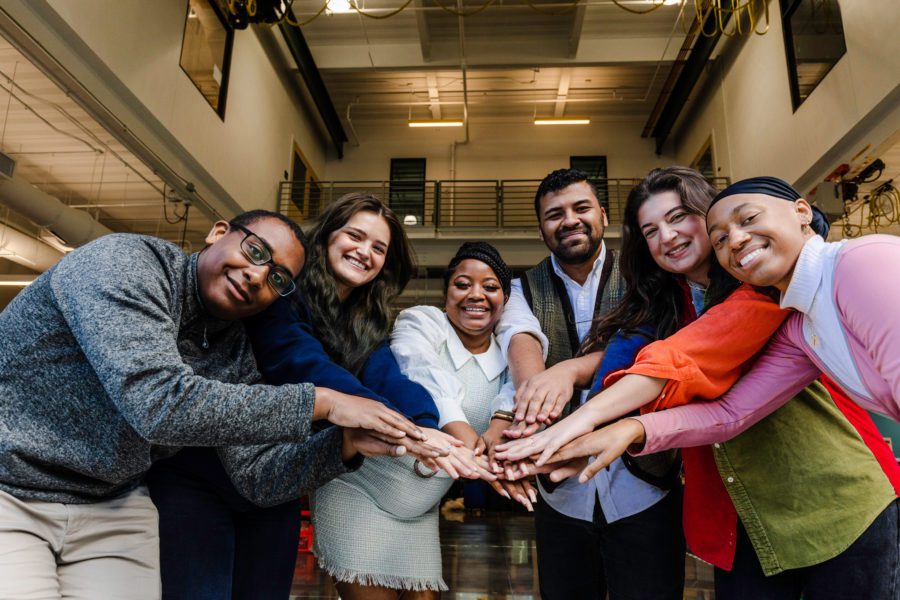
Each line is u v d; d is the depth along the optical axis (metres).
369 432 1.14
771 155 9.02
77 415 0.99
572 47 11.14
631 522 1.47
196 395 0.90
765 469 1.16
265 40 10.70
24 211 6.06
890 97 6.20
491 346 1.74
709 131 11.79
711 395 1.14
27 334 0.97
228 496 1.27
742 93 10.13
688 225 1.31
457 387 1.57
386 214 1.66
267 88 10.82
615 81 12.64
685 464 1.32
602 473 1.48
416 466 1.44
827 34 7.39
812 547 1.08
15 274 9.31
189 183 7.83
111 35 6.10
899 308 0.86
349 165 14.29
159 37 7.09
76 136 7.34
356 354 1.55
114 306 0.93
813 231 1.05
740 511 1.17
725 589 1.25
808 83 7.88
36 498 0.98
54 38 5.41
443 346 1.69
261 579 1.33
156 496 1.22
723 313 1.14
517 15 11.05
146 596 1.09
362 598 1.47
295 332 1.33
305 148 13.02
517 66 11.43
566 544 1.57
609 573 1.52
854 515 1.07
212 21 8.66
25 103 6.33
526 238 11.01
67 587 1.01
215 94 8.70
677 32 11.23
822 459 1.12
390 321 1.69
